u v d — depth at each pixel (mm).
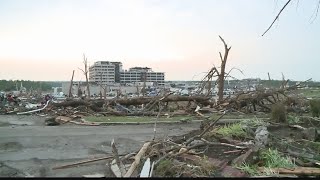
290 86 29406
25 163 9133
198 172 7359
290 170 7332
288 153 9055
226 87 32312
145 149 8883
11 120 21891
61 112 25062
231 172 7266
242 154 8766
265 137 9945
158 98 26438
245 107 26562
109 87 80938
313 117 16688
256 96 26047
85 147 11633
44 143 12477
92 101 26672
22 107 29359
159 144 9891
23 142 12688
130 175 7250
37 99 40312
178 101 27016
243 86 31750
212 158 8648
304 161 8469
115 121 20094
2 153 10516
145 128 17297
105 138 13727
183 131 15945
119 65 104375
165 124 19250
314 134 11672
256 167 7633
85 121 20078
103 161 9219
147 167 7570
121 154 10148
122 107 25797
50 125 19047
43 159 9664
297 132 13117
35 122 20688
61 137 14016
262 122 14172
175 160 8289
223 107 26094
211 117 21203
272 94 26547
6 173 8031
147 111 25062
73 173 7996
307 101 25531
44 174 7941
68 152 10703
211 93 30203
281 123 14875
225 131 11445
